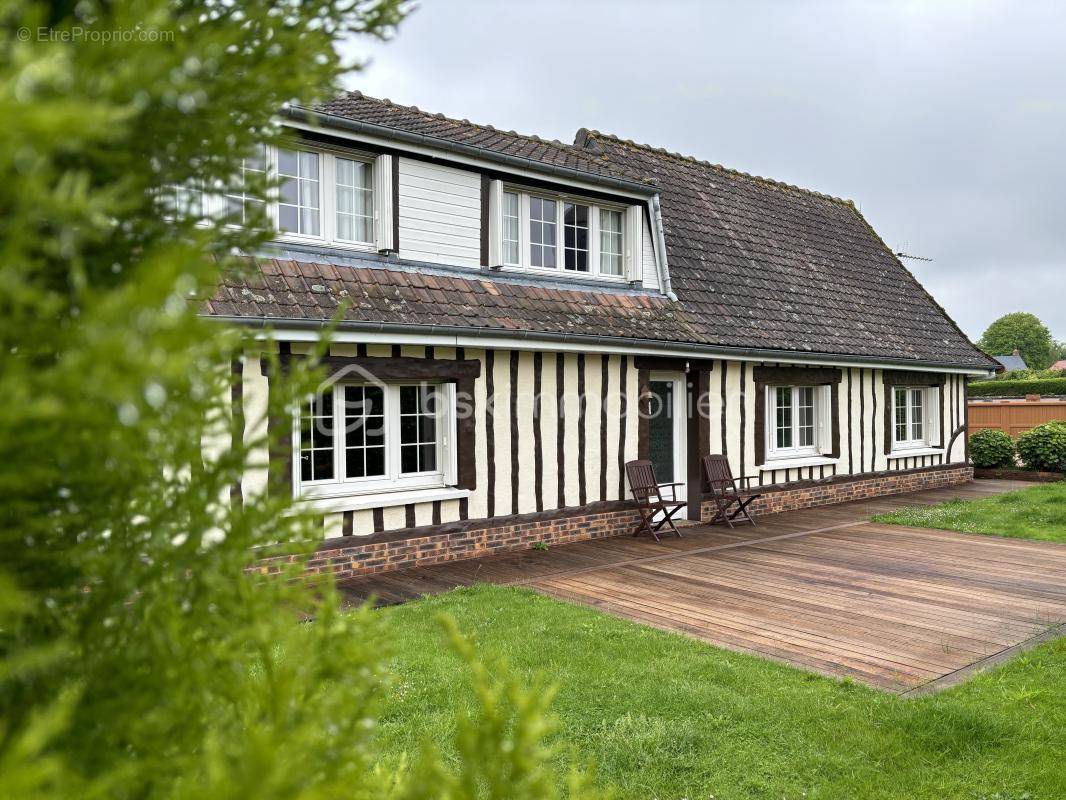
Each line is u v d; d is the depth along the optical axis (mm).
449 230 9375
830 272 15672
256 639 1184
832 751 4027
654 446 11625
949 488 16188
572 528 10094
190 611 1160
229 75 1211
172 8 1182
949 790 3664
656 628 6250
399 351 8398
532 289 10062
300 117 7816
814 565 8734
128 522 1123
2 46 850
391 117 9742
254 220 1400
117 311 660
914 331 15914
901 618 6578
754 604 7055
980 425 24234
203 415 1084
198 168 1290
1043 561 8875
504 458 9422
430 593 7438
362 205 8875
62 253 909
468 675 4898
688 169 15398
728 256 13695
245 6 1242
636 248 11438
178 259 683
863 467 14477
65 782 894
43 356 905
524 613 6496
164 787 1052
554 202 10680
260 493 1199
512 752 1168
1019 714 4492
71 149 911
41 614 1102
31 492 1001
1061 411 22516
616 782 3730
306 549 1321
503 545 9398
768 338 12203
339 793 1071
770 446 13023
